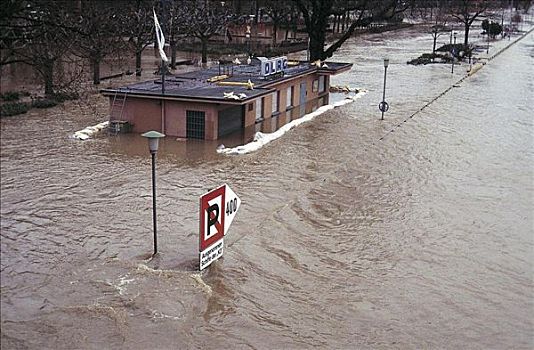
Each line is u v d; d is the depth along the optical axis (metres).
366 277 13.51
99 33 19.11
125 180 18.92
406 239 15.59
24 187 18.00
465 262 14.45
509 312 12.34
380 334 11.39
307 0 52.47
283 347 10.84
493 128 28.08
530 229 16.50
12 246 14.11
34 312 11.45
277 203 17.45
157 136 13.05
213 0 66.50
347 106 32.75
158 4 43.75
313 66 34.16
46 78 19.72
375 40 75.69
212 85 26.66
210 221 13.09
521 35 87.75
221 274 13.17
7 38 15.47
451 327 11.74
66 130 24.78
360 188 19.22
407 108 32.38
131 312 11.59
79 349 10.42
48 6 16.44
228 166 20.80
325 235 15.61
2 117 26.45
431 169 21.47
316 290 12.84
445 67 50.31
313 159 22.06
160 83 26.92
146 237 14.84
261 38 65.62
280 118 28.95
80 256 13.77
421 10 114.38
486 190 19.52
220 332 11.18
